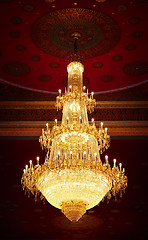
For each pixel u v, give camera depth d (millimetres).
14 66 6203
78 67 5949
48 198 5488
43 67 6270
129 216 10266
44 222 10750
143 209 9891
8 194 9383
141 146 7977
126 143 7926
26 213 10203
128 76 6484
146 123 7609
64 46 5762
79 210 5211
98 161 5406
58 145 5504
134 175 8875
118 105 7410
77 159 5215
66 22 5230
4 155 8359
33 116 7566
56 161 5293
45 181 5371
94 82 6727
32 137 7719
